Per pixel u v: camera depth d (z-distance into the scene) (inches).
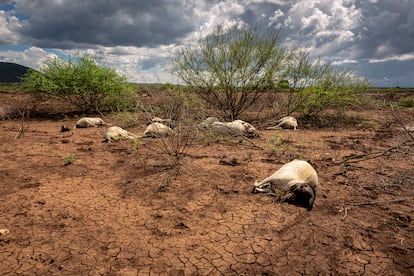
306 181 177.5
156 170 213.9
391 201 167.5
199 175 204.4
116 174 206.4
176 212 154.3
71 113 509.0
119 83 510.0
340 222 145.6
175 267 113.7
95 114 502.9
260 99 500.1
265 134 356.2
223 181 194.5
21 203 162.2
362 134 365.4
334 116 472.1
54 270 110.8
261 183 179.6
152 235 133.8
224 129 324.5
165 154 249.3
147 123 393.1
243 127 324.8
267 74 402.0
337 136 350.9
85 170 213.6
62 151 264.8
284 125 394.6
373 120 466.0
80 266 113.2
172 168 214.8
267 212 154.7
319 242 129.2
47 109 540.1
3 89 721.6
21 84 502.0
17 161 234.1
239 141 306.0
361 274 110.0
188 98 339.6
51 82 472.4
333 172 216.5
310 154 264.8
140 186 185.9
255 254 121.3
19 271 110.0
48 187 183.6
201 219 147.4
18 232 134.7
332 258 118.8
